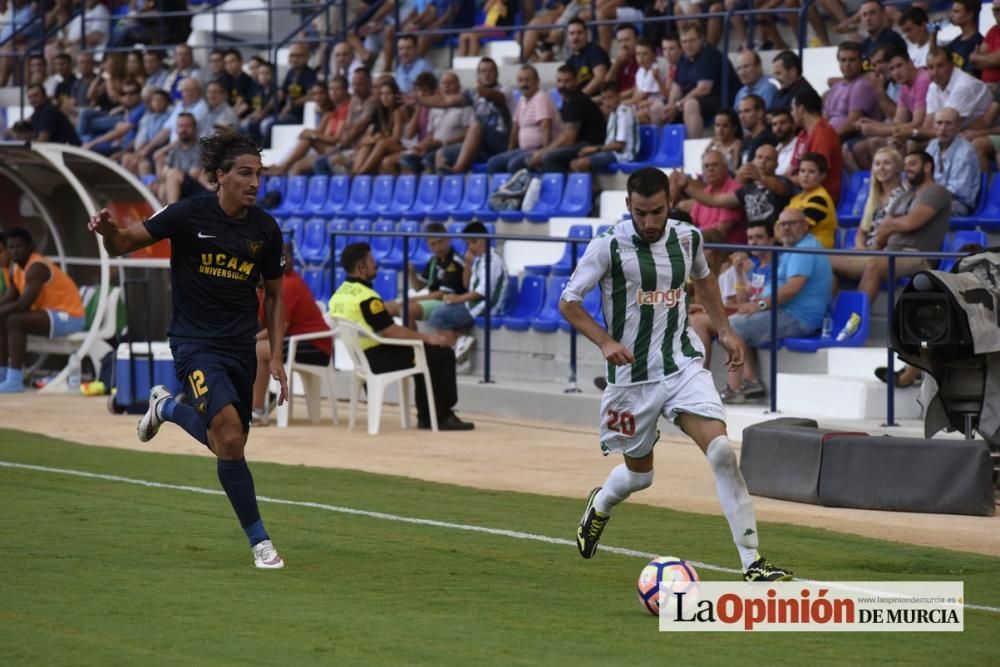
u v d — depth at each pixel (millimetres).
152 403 10523
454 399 18453
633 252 9398
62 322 23500
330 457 16188
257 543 9930
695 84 23609
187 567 9875
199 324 10086
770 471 13570
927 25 21203
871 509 12820
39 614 8250
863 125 20359
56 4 37688
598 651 7566
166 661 7152
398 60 29047
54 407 21031
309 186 27922
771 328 16953
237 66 31281
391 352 18188
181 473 14719
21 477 14312
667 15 26000
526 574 9852
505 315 21547
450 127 26500
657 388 9445
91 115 33281
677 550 10836
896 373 16438
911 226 17375
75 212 24953
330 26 33812
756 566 9312
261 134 30688
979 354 13000
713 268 18391
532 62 27766
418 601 8852
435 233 20609
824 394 16766
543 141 24578
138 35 35625
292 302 18703
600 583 9586
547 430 18453
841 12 23719
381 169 26984
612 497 9977
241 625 8023
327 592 9078
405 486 14039
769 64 24109
